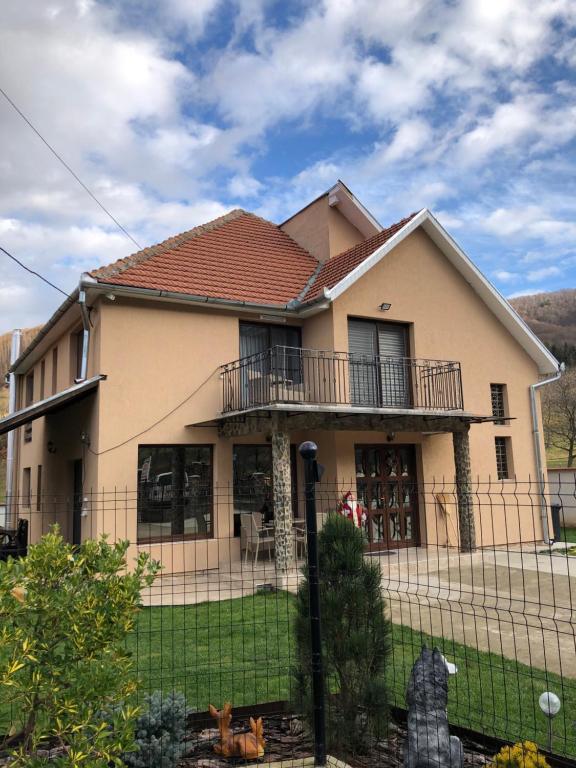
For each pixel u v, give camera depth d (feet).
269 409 34.60
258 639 22.50
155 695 13.12
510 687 17.53
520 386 54.29
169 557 38.01
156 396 39.70
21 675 9.66
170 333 40.88
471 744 13.38
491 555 42.57
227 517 40.65
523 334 53.72
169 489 39.75
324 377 43.19
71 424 45.70
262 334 45.60
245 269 48.16
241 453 43.04
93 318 40.86
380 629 13.62
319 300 42.29
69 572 10.82
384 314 46.44
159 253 46.19
